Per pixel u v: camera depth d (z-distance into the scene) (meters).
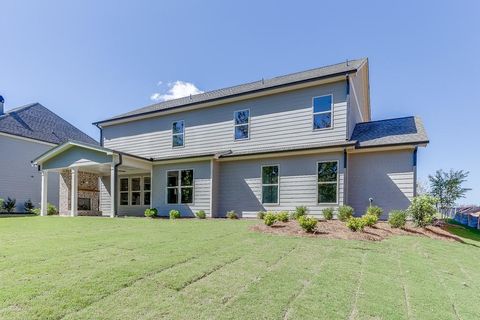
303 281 4.58
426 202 9.84
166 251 5.93
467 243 8.59
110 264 4.93
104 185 18.84
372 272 5.19
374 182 12.05
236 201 13.96
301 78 14.04
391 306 3.85
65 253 5.66
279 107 13.88
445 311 3.80
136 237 7.54
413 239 8.18
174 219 12.82
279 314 3.48
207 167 14.11
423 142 10.95
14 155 20.16
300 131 13.27
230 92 16.52
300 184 12.55
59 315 3.19
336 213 11.56
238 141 14.73
